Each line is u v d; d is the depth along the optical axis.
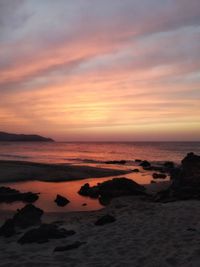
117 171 30.50
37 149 92.12
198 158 18.08
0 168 27.05
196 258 6.23
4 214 12.59
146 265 6.20
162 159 55.59
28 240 8.12
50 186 20.95
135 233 8.46
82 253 7.10
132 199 15.97
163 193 16.36
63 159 50.16
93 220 10.80
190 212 10.62
